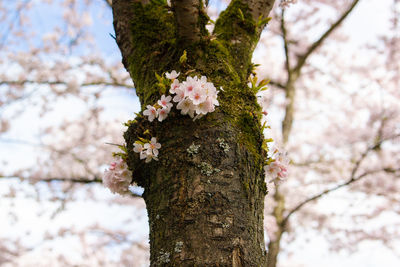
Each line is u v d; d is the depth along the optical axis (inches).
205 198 60.8
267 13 74.7
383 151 212.5
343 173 220.4
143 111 65.9
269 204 192.5
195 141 63.1
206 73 66.7
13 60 211.0
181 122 64.1
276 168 70.8
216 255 58.9
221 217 60.3
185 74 66.2
